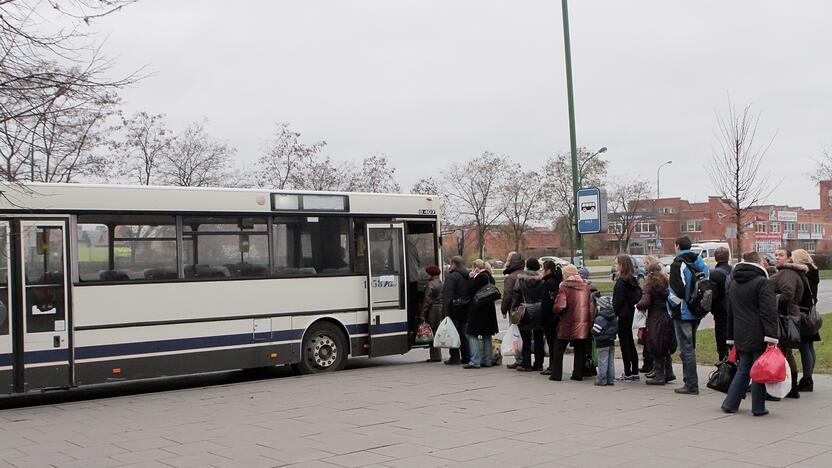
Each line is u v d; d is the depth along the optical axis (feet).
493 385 38.47
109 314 37.40
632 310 38.40
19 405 37.88
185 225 40.04
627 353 38.81
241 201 41.88
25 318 35.24
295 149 117.39
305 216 44.09
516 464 22.86
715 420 28.86
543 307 40.91
